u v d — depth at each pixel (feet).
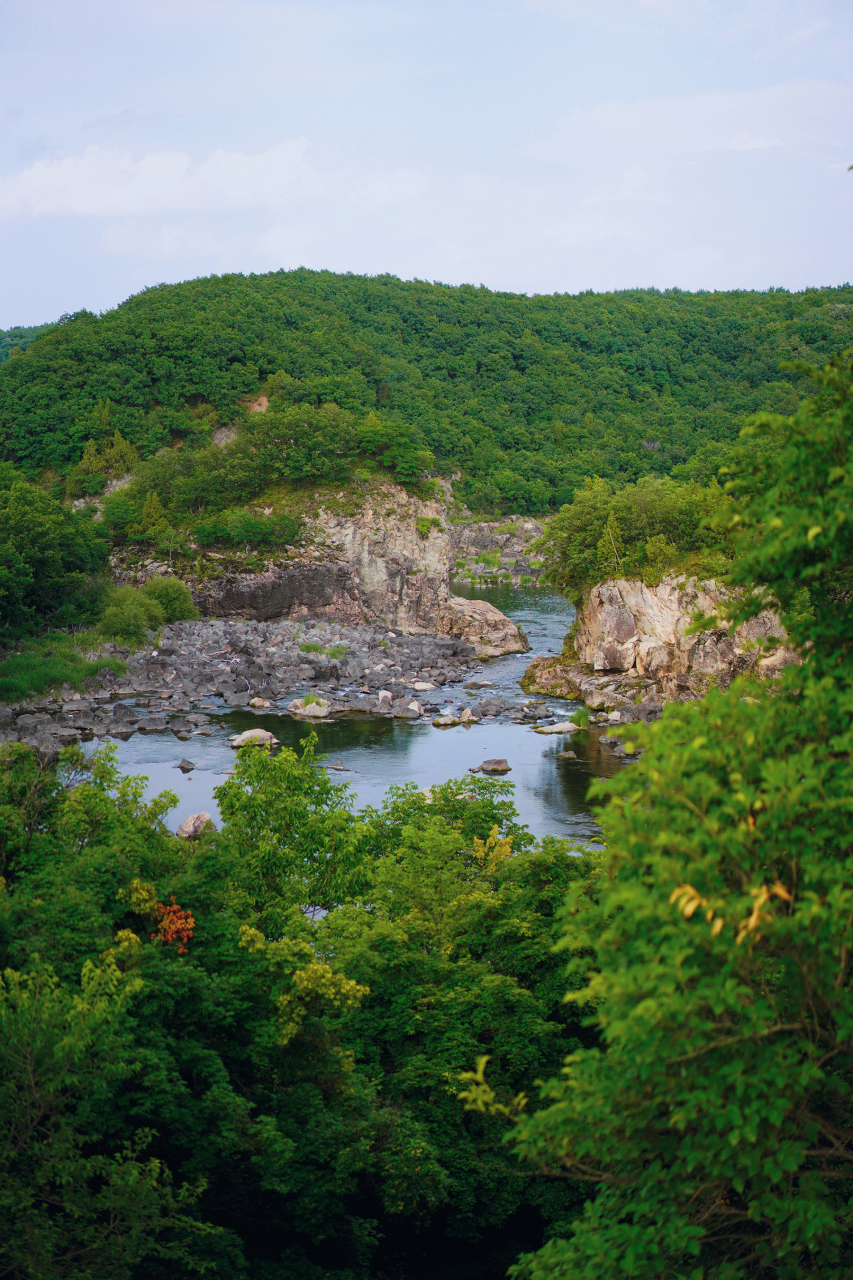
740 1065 32.65
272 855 96.37
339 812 103.50
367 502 520.83
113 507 504.43
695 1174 39.40
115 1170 46.57
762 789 34.40
